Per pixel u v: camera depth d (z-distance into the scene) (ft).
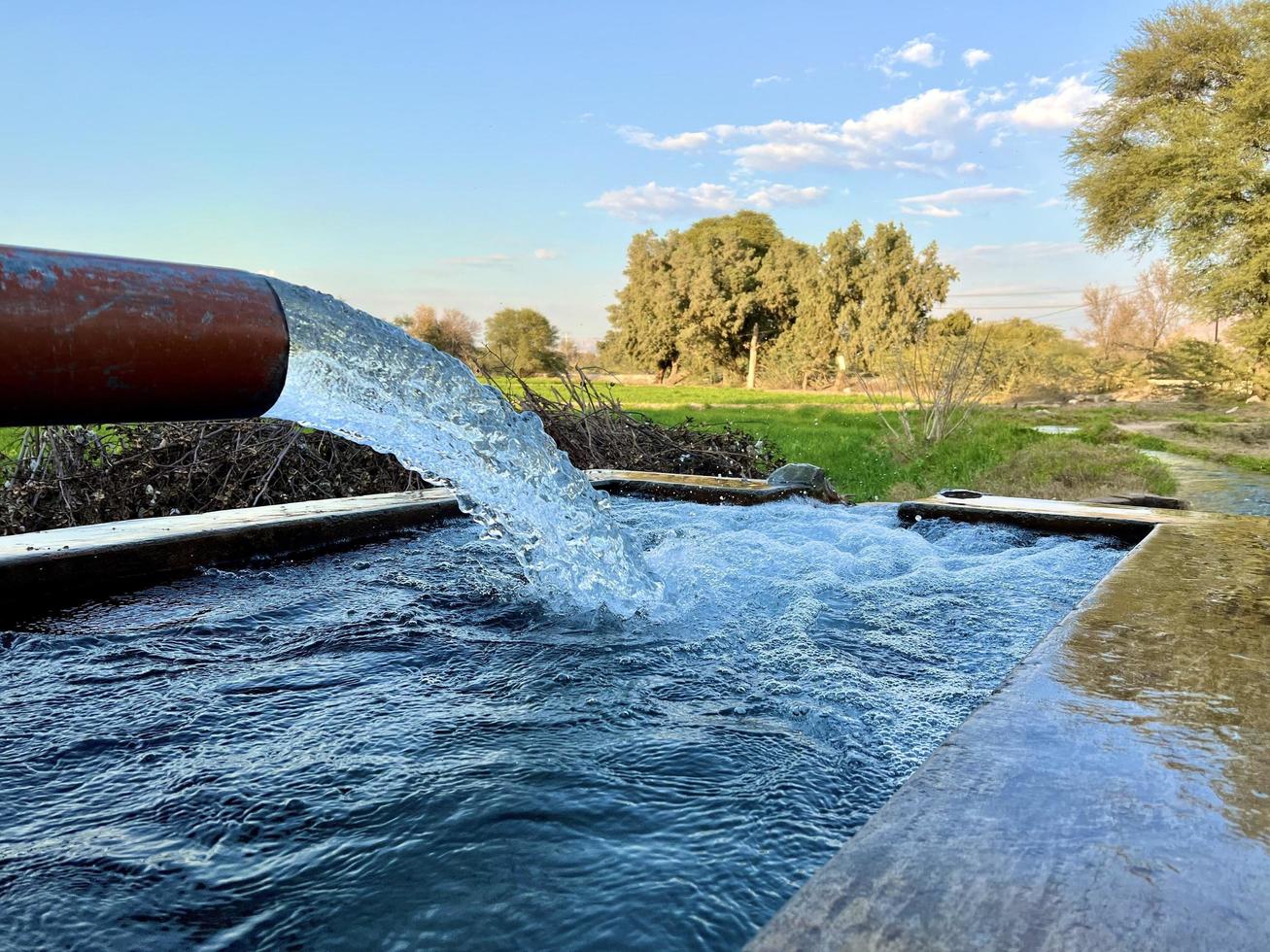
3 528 13.70
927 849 2.74
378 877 3.86
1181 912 2.42
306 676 6.38
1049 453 35.73
